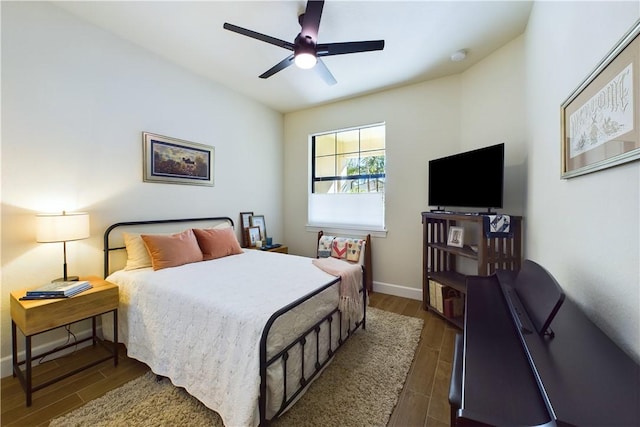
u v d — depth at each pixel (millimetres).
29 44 1881
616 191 903
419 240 3236
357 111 3646
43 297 1656
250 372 1251
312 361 1647
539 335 893
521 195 2260
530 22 2008
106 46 2281
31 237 1916
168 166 2762
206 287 1766
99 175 2264
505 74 2400
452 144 2990
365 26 2154
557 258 1471
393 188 3377
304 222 4195
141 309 1869
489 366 788
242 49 2551
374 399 1562
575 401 578
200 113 3070
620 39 836
